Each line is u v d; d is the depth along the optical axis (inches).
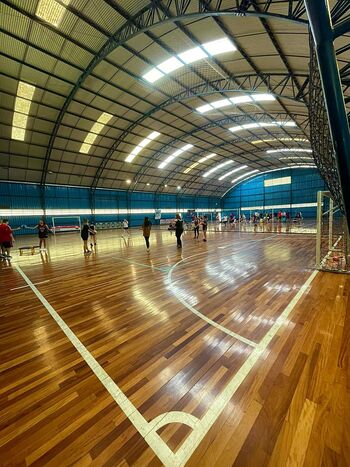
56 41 360.2
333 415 64.5
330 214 263.6
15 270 265.0
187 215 1396.4
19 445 59.7
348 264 230.7
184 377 83.0
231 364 89.0
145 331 117.6
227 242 448.1
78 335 116.3
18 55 377.1
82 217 892.6
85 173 812.6
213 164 1127.0
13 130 536.1
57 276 232.5
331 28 28.3
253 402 70.4
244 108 585.0
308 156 1104.8
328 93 29.0
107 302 158.9
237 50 348.8
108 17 324.5
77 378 84.8
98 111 550.3
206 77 452.4
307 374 81.6
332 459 53.1
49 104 497.7
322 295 156.3
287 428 61.2
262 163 1250.0
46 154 651.5
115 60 405.7
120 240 546.3
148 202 1164.5
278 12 248.5
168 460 54.2
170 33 342.3
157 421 65.2
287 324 118.7
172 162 970.7
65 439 60.8
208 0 262.1
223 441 58.5
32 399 75.4
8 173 663.1
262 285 182.1
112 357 97.0
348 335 106.3
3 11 309.9
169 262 280.8
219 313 135.4
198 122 679.7
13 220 714.2
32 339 113.7
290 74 378.0
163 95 518.3
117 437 60.8
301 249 342.0
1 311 149.3
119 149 747.4
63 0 299.4
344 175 28.4
